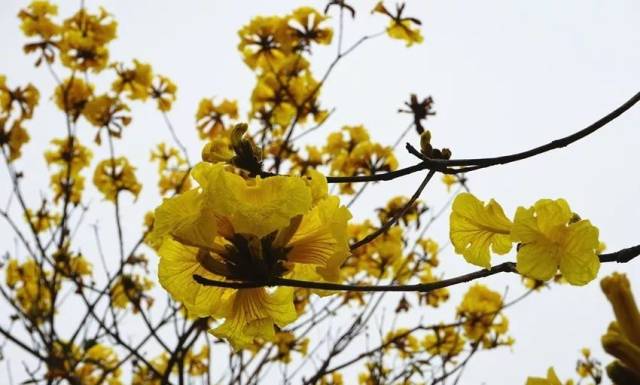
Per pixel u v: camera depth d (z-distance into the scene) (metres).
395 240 6.04
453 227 1.66
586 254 1.43
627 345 1.43
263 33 5.52
